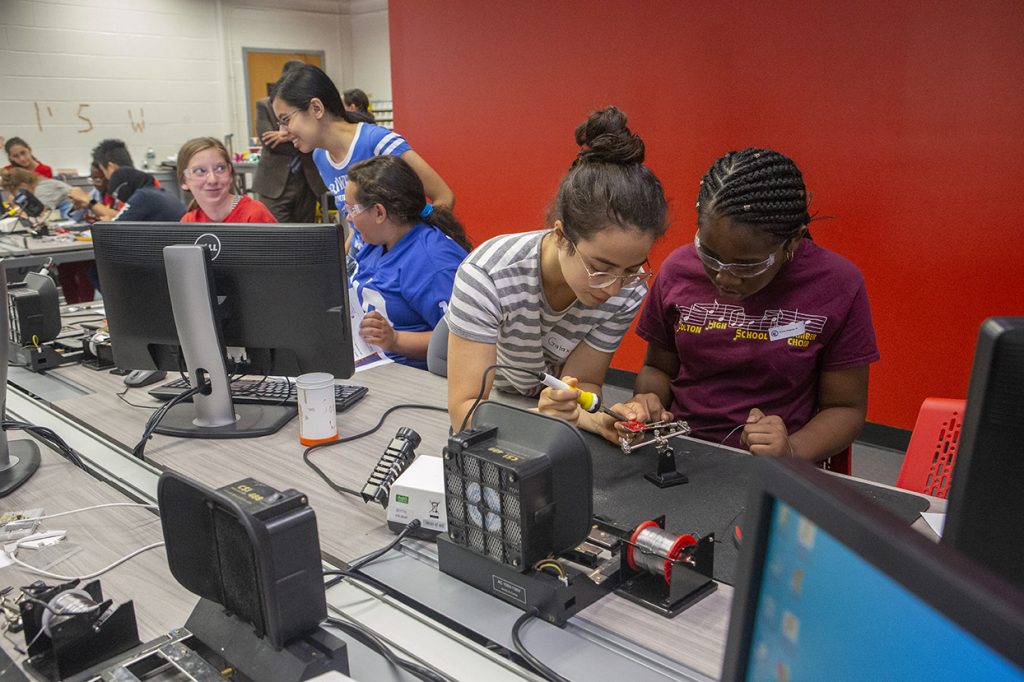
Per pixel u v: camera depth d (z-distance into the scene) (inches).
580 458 40.3
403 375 80.5
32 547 47.0
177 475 35.0
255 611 34.5
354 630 38.5
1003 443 27.0
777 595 19.8
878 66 114.3
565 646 37.9
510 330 57.4
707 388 65.8
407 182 88.9
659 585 41.7
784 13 121.0
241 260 63.5
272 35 364.8
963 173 110.4
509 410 42.6
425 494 47.1
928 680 15.3
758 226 50.9
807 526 18.5
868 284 122.6
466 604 41.6
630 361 155.1
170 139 336.2
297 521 33.8
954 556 14.5
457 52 162.9
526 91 153.7
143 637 38.4
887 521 16.0
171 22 327.3
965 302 114.0
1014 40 102.7
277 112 119.6
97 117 312.5
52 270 115.3
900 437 124.5
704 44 129.9
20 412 72.7
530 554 40.0
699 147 134.4
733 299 61.8
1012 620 12.8
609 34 139.9
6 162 289.3
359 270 98.9
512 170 160.4
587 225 46.3
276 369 67.5
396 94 178.4
